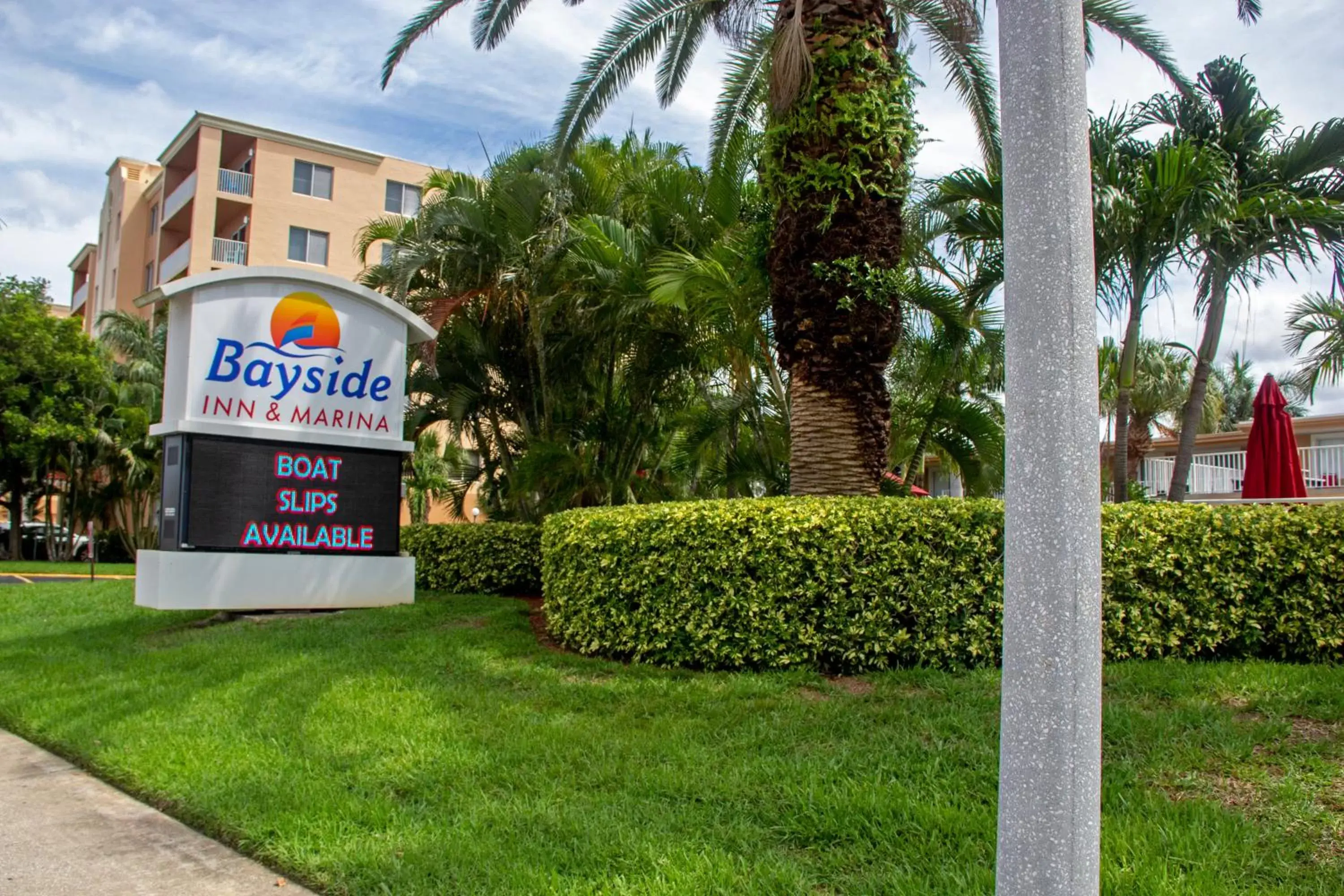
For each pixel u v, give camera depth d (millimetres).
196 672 7777
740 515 6965
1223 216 8719
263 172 35031
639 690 6594
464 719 6055
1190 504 7250
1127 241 9016
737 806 4402
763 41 10609
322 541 10969
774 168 8156
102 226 46312
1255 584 6844
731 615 6969
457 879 3740
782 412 11742
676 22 11148
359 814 4523
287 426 10852
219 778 5152
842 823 4086
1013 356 2336
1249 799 4254
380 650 8328
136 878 4062
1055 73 2369
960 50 10203
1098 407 2387
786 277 8078
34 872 4137
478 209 12859
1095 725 2203
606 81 11062
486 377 14648
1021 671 2229
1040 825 2160
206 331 10422
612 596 7625
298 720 6125
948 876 3533
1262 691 5797
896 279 7969
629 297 11242
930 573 6688
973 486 11453
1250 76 10203
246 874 4098
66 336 29875
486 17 10727
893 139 7969
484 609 10641
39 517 46281
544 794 4668
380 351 11555
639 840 4027
